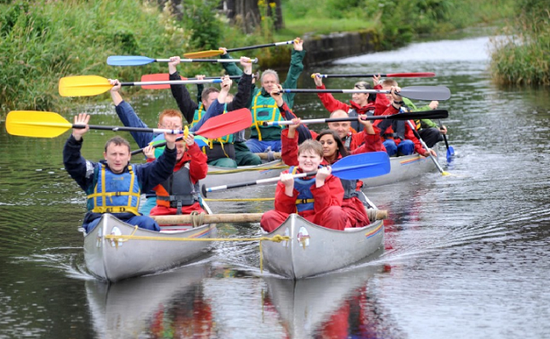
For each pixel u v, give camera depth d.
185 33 66.69
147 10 64.38
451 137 38.75
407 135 32.50
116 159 18.72
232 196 28.16
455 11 122.69
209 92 29.27
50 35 50.47
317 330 15.12
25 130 19.47
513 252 19.97
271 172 30.77
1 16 49.44
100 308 16.42
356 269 19.02
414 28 113.75
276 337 14.80
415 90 25.58
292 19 109.44
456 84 61.12
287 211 19.61
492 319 15.51
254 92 34.03
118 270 18.03
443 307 16.20
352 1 112.00
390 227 22.86
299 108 49.81
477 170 31.02
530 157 32.97
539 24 61.34
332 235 18.70
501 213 23.95
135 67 58.31
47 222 23.67
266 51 76.75
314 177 19.58
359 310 16.14
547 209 24.23
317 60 83.88
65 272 18.92
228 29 74.81
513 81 60.44
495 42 62.78
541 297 16.64
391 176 29.81
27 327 15.36
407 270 18.77
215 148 30.27
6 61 46.53
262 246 19.17
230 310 16.27
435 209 24.91
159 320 15.72
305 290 17.48
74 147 18.61
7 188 28.44
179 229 21.44
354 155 20.11
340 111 25.25
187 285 17.98
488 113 45.94
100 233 17.75
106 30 57.41
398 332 14.97
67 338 14.81
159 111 48.47
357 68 75.25
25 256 20.23
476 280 17.86
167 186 21.28
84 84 23.89
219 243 21.67
